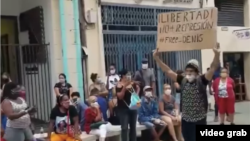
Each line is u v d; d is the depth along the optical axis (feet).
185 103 16.70
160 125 27.43
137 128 26.81
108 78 32.58
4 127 23.02
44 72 32.65
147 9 39.86
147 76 33.94
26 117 20.10
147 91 28.09
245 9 50.83
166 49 17.48
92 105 25.58
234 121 35.06
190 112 16.56
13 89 19.62
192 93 16.46
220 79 32.19
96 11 35.63
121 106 24.85
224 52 48.57
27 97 34.40
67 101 22.26
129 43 38.34
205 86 16.60
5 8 36.27
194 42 16.57
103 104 27.55
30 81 34.22
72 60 32.35
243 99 51.78
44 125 31.50
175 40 17.20
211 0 45.50
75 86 32.40
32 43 34.55
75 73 32.48
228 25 49.26
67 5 32.19
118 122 27.76
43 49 32.58
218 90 31.99
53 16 31.96
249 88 51.72
